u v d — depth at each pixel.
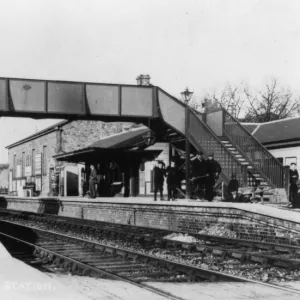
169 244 13.80
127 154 30.66
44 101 22.92
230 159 23.45
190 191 24.06
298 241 12.47
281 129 30.44
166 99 24.42
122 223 21.58
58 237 16.94
